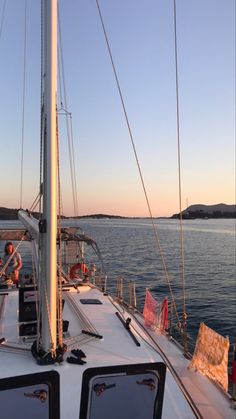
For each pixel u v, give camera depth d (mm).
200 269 33562
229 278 28734
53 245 4375
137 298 20016
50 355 4562
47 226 4332
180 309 18781
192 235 89938
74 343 5203
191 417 3854
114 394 3227
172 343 5809
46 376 3012
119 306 7320
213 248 55625
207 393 4359
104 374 3176
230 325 16141
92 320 6297
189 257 43094
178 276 29375
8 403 2969
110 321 6305
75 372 4465
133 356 5000
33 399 3006
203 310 18609
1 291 7844
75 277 9703
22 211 7527
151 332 6215
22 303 5508
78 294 7930
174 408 3988
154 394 3291
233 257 43531
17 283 8484
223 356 4434
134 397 3268
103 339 5488
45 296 4449
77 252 10148
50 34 4199
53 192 4309
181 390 4328
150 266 34469
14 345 5098
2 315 6445
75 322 6113
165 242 66125
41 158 4539
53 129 4281
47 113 4270
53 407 3037
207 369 4676
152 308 6402
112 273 29828
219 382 4488
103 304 7258
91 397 3186
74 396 4035
